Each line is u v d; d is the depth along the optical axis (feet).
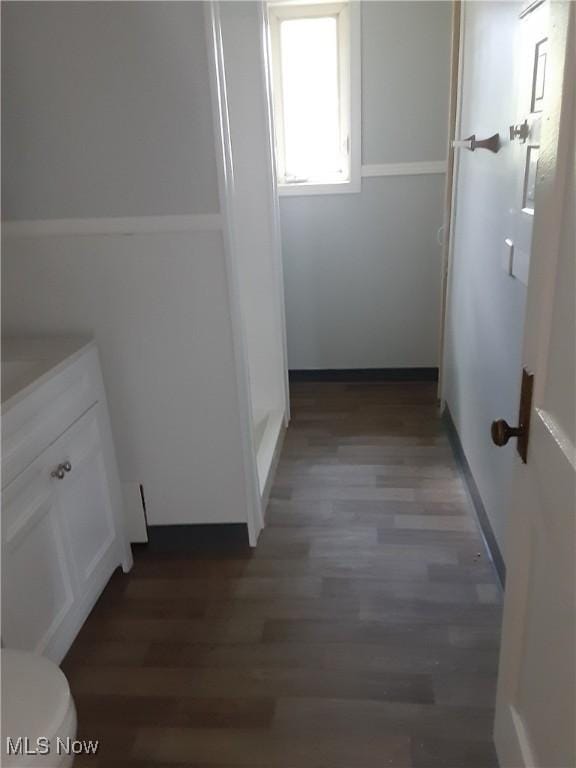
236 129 9.28
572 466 3.08
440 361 11.15
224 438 7.54
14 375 5.97
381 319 12.64
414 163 11.49
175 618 6.85
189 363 7.23
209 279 6.87
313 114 11.88
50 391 5.86
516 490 4.23
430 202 11.74
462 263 9.21
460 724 5.43
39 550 5.68
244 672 6.10
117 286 6.96
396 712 5.57
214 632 6.62
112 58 6.16
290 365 13.11
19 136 6.46
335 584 7.20
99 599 7.21
